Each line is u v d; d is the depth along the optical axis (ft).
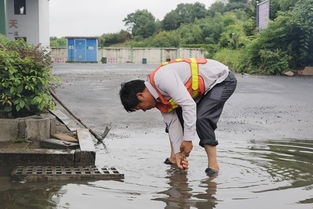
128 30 218.38
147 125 21.90
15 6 92.79
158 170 12.21
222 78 12.19
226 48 99.30
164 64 11.93
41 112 17.69
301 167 12.72
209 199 9.28
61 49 135.23
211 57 104.37
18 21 93.09
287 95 37.29
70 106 28.19
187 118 11.26
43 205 8.70
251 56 69.41
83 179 11.09
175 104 11.98
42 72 16.76
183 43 175.52
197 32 171.53
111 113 25.89
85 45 135.64
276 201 9.18
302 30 65.62
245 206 8.80
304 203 9.05
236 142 17.25
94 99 32.22
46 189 9.97
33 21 93.35
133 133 19.39
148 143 16.81
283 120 24.11
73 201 9.01
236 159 13.85
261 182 10.84
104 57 138.72
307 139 18.21
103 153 14.78
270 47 68.54
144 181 10.90
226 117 25.07
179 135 12.63
